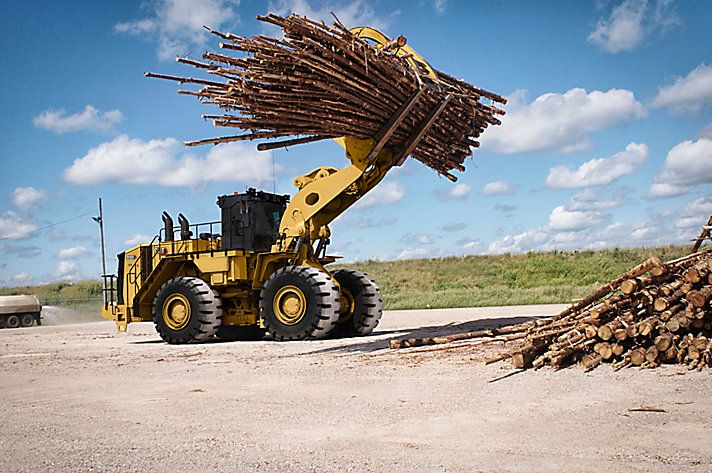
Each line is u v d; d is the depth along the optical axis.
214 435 5.33
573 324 8.13
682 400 5.84
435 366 8.38
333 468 4.31
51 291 47.91
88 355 12.07
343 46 9.04
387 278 36.41
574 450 4.50
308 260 13.55
